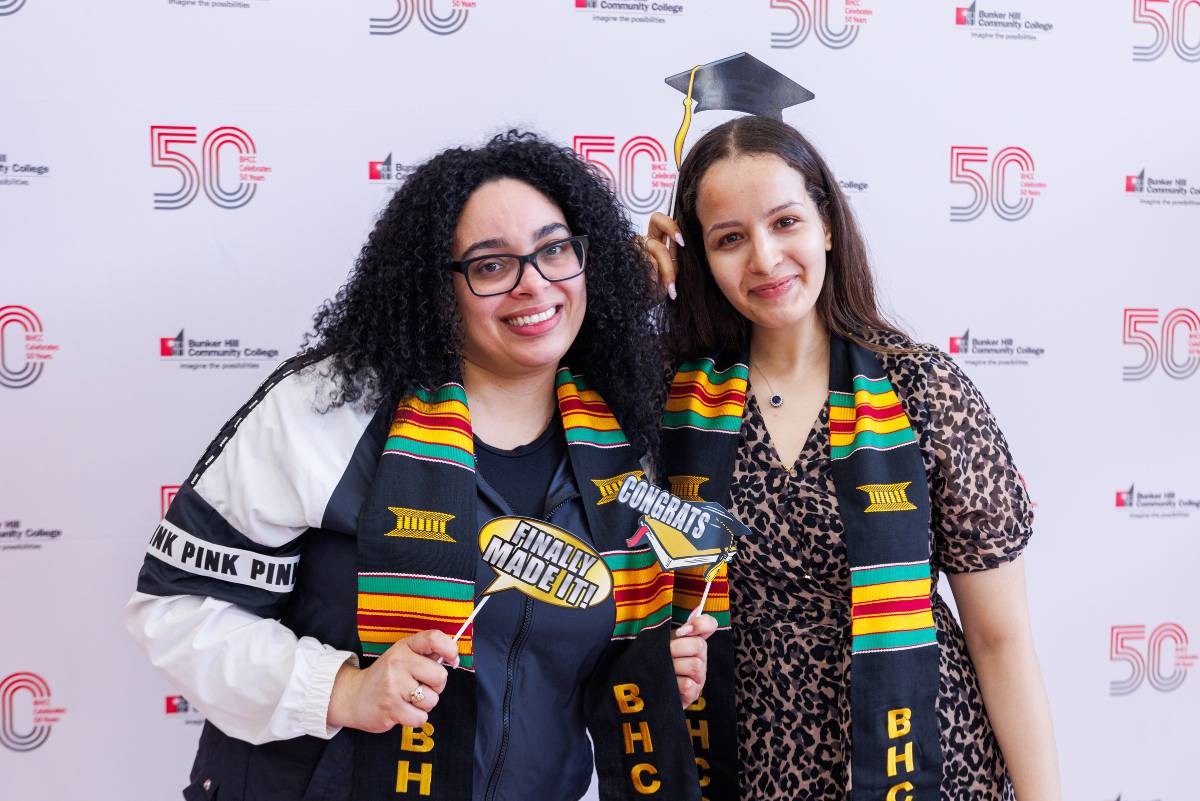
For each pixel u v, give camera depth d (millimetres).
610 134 1913
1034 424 2096
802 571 1309
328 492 1142
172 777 1836
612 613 1234
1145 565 2156
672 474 1391
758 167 1289
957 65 2018
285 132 1797
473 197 1182
